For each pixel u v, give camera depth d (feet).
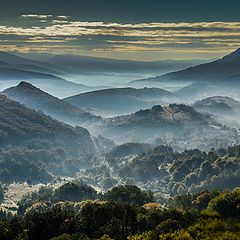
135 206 614.34
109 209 577.43
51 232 568.00
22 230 570.87
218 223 535.19
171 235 496.23
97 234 545.03
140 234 531.91
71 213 615.98
